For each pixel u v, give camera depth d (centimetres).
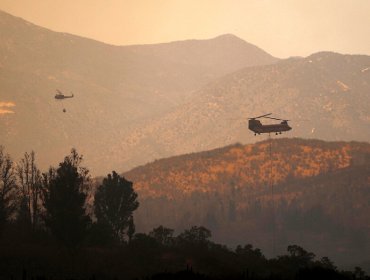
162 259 15250
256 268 14688
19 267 14150
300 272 11838
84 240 16775
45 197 16262
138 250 15688
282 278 13175
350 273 15062
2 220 16475
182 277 10406
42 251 15500
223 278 12644
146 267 14650
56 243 16488
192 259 15212
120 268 14612
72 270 14275
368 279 12200
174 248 16138
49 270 14162
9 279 13425
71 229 15688
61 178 16200
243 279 11856
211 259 15212
